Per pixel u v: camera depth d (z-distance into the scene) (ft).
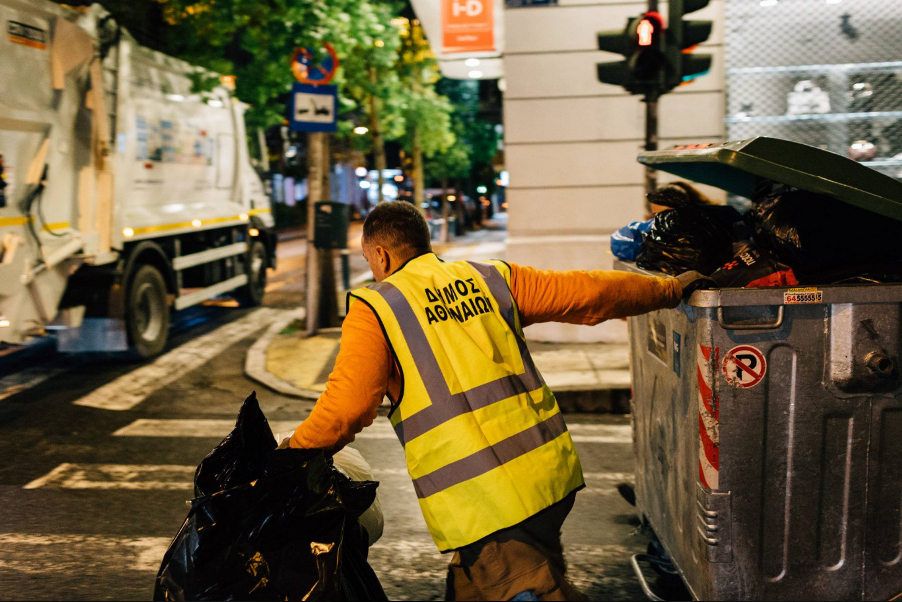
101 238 27.27
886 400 9.12
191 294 35.53
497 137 139.33
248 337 35.17
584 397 23.26
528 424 7.78
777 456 9.18
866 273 9.50
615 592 12.35
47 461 18.93
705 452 9.23
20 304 24.18
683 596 12.03
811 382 9.08
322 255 36.04
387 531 14.94
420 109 90.68
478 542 7.41
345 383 7.36
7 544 14.23
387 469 18.35
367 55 64.13
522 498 7.44
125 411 23.49
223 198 40.47
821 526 9.32
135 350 29.25
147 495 16.75
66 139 25.66
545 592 7.48
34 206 24.40
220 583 7.45
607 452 19.54
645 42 21.85
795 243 9.68
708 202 14.01
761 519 9.27
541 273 8.46
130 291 29.04
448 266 8.22
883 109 29.40
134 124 29.73
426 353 7.54
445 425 7.45
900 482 9.30
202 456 19.39
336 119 32.50
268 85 40.27
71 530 14.89
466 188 155.63
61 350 28.32
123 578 12.92
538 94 30.86
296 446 7.46
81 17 25.99
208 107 37.86
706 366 9.07
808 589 9.40
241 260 42.70
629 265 11.66
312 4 32.09
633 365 12.78
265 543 7.53
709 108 30.25
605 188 31.04
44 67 24.50
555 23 30.48
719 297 8.86
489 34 33.04
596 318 8.53
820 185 8.70
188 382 27.09
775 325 8.96
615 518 15.38
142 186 30.68
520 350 8.09
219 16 35.99
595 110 30.73
